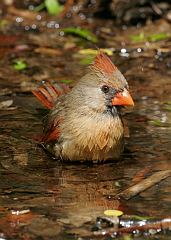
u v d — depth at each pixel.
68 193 9.68
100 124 10.60
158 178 10.12
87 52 16.05
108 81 10.67
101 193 9.66
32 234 8.49
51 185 9.93
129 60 15.65
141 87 13.91
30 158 10.88
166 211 9.08
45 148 11.18
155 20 17.81
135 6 17.98
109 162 10.80
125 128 11.89
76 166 10.70
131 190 9.74
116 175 10.32
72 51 16.25
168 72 14.84
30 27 17.84
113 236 8.51
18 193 9.64
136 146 11.29
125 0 18.22
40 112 12.48
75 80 14.26
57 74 14.66
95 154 10.70
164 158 10.87
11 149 11.12
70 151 10.73
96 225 8.72
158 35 16.89
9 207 9.20
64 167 10.64
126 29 17.67
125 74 14.72
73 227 8.66
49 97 12.00
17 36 17.27
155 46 16.39
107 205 9.28
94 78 10.76
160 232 8.59
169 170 10.41
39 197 9.52
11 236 8.45
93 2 18.69
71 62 15.45
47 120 11.44
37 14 18.52
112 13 18.28
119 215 8.95
